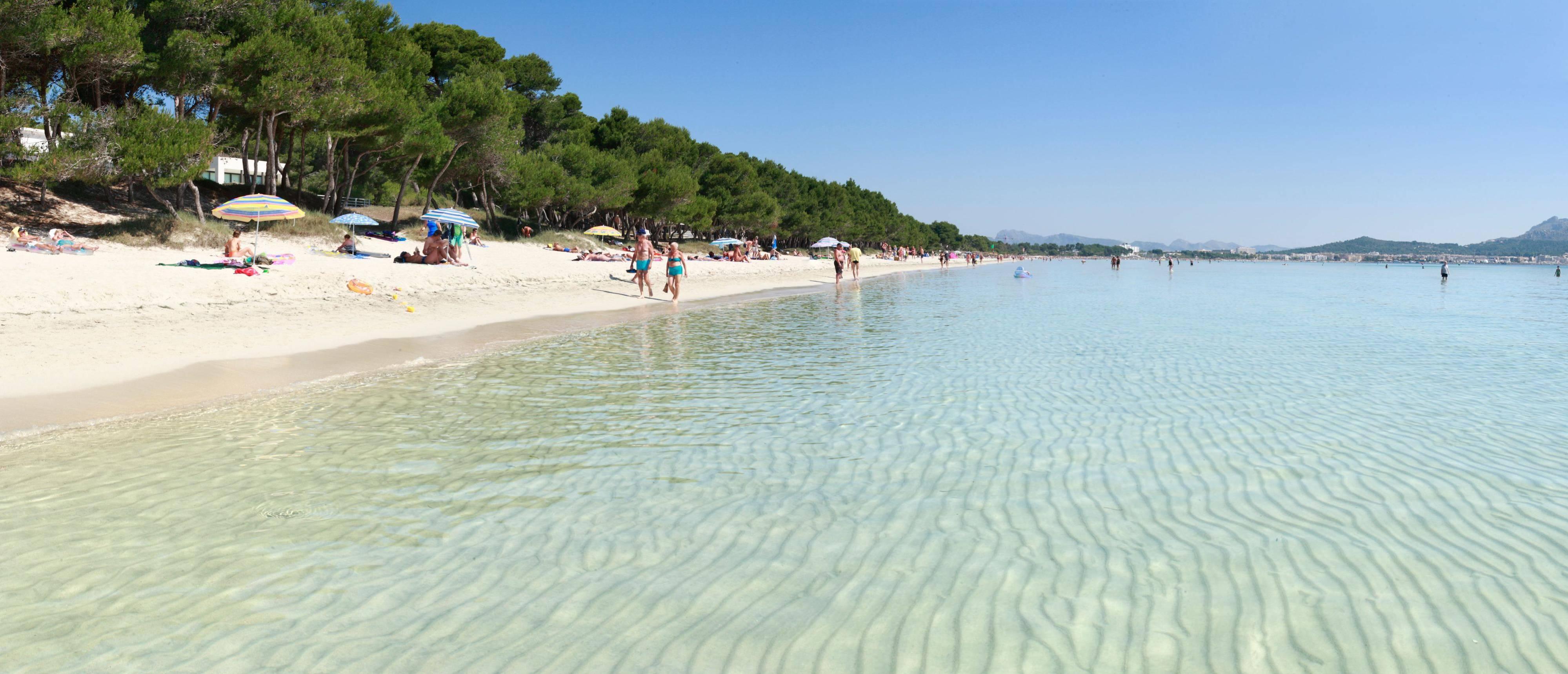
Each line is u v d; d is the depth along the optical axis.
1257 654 3.11
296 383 9.25
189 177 24.12
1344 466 5.91
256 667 3.01
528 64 54.91
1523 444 6.61
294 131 33.44
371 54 35.09
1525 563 3.99
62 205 25.19
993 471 5.80
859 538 4.43
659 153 57.69
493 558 4.11
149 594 3.64
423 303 18.56
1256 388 9.45
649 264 24.86
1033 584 3.79
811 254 88.56
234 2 27.27
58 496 5.06
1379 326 18.48
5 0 21.41
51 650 3.13
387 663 3.05
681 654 3.13
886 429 7.20
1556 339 15.33
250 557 4.10
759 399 8.69
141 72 25.12
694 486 5.43
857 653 3.13
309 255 25.64
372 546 4.27
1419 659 3.05
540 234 47.00
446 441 6.69
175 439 6.59
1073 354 12.73
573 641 3.23
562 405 8.27
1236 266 163.75
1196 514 4.80
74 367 9.37
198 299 15.35
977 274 62.75
